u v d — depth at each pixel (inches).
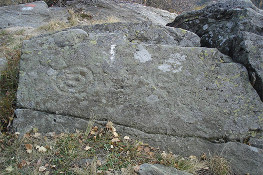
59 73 131.2
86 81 130.0
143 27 150.9
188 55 134.3
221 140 125.6
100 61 131.1
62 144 117.8
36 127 126.3
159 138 126.0
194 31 167.3
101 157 114.4
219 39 147.6
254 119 126.9
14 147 115.4
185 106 128.0
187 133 126.2
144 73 130.5
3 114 135.0
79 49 132.9
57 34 136.1
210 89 129.7
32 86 130.7
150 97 128.5
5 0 298.5
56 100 129.0
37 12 267.9
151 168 104.9
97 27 154.6
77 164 109.8
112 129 125.0
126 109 127.6
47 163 109.9
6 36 218.8
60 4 315.9
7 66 163.8
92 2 322.3
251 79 129.8
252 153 121.5
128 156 116.2
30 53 134.3
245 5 154.1
